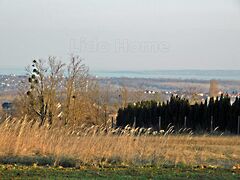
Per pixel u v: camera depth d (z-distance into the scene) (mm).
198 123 82375
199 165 27938
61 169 24297
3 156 26875
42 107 78875
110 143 29359
